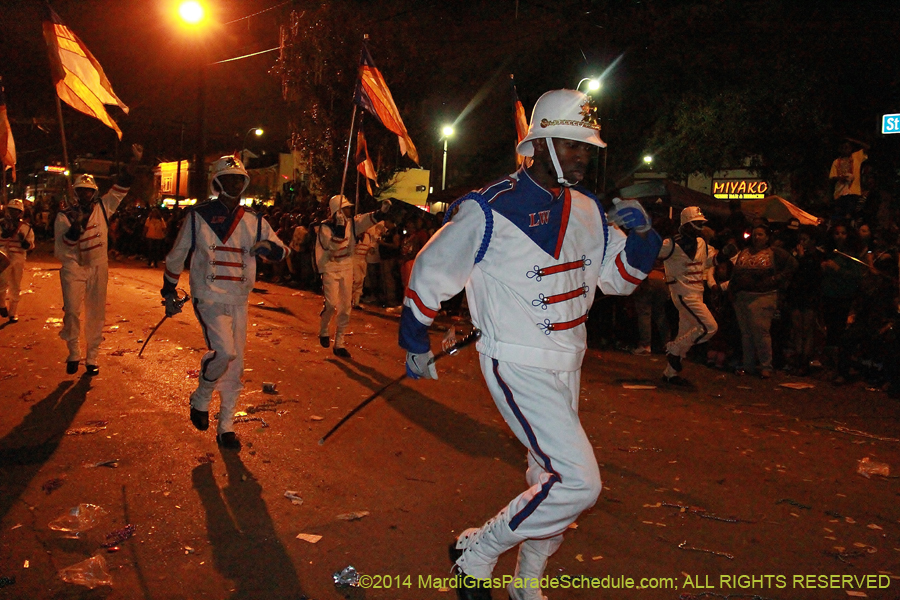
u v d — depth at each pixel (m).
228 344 5.25
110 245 26.98
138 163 7.64
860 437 6.52
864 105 15.38
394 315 13.64
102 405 6.53
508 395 3.04
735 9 16.61
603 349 10.84
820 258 9.42
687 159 18.34
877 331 8.49
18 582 3.52
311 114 20.38
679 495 4.96
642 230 3.22
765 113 16.56
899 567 4.01
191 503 4.51
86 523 4.16
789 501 4.91
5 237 10.80
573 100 3.10
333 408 6.77
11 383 7.21
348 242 9.09
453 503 4.65
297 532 4.17
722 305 9.96
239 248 5.41
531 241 3.02
